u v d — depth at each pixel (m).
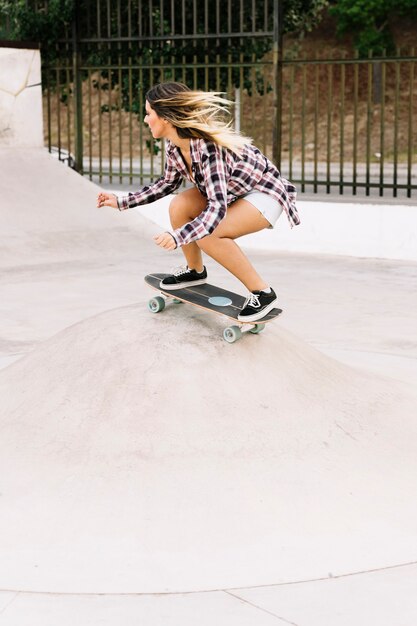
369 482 4.55
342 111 13.05
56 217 13.41
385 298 9.77
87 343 5.25
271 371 5.08
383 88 12.81
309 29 20.34
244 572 3.81
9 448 4.81
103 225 13.62
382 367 6.89
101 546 4.01
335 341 7.94
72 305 9.50
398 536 4.12
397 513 4.32
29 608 3.56
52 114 33.59
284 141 32.69
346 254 12.55
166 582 3.74
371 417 5.15
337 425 4.95
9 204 13.30
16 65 14.52
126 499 4.34
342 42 37.50
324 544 4.04
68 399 4.96
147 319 5.30
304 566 3.86
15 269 11.66
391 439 5.00
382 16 37.78
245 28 17.61
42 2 16.86
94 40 15.13
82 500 4.35
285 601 3.60
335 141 31.97
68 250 12.66
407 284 10.52
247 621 3.45
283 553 3.96
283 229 13.02
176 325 5.22
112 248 13.02
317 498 4.37
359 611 3.52
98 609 3.54
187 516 4.21
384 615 3.49
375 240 12.29
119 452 4.61
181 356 4.98
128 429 4.71
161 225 14.05
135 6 17.97
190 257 5.14
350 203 12.46
